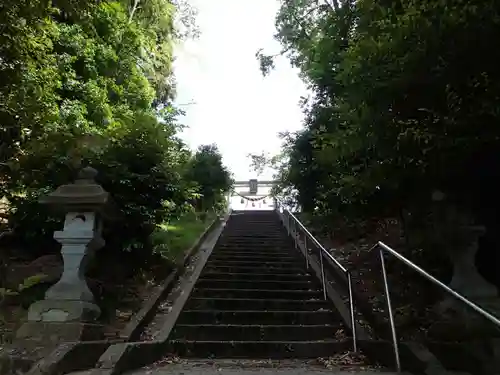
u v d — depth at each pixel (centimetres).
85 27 1005
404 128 444
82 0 577
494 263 514
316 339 538
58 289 448
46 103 634
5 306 517
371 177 502
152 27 1420
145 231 627
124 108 1010
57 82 799
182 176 719
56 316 431
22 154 585
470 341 420
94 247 484
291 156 1165
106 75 1060
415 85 421
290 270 841
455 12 357
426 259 544
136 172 628
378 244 474
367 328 545
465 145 398
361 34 529
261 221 1527
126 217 595
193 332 532
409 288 583
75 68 974
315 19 1230
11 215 636
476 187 470
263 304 641
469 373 386
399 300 582
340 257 906
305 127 1138
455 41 371
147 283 672
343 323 562
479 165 429
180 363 445
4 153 578
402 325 505
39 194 589
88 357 396
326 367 430
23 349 395
